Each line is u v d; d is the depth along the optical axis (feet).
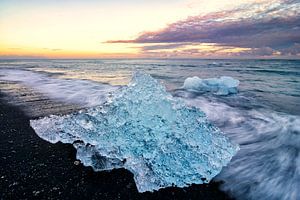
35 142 13.75
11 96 29.68
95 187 9.54
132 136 11.75
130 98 13.52
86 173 10.53
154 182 9.64
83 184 9.70
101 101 26.20
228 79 36.91
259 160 11.97
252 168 11.19
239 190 9.59
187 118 12.71
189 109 13.55
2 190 9.10
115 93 15.69
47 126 15.42
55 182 9.76
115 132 12.05
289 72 76.18
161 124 12.03
